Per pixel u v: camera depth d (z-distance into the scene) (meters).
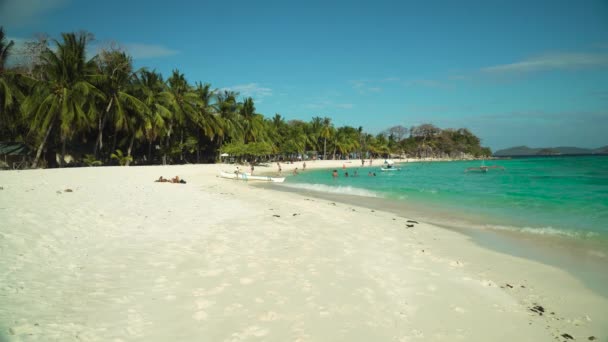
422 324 5.07
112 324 4.55
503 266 7.84
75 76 34.97
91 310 4.88
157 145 55.00
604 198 18.97
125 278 6.13
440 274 7.16
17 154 37.62
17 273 5.86
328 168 71.81
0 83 32.31
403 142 148.00
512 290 6.46
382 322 5.05
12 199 12.16
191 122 55.88
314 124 98.88
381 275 6.93
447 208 16.78
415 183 32.66
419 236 10.61
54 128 38.16
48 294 5.23
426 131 152.62
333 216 13.45
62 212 10.55
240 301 5.46
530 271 7.53
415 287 6.42
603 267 7.80
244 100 67.88
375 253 8.48
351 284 6.38
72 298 5.19
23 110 33.28
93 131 45.59
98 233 8.87
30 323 4.34
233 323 4.79
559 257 8.58
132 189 18.20
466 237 10.66
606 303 5.95
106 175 26.56
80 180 21.22
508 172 49.38
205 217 11.95
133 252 7.61
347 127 107.12
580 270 7.60
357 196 21.95
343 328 4.81
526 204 17.50
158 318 4.81
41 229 8.48
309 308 5.35
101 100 39.28
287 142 81.88
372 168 72.38
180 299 5.43
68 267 6.43
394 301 5.77
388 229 11.40
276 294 5.79
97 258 7.06
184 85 53.28
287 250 8.38
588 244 9.78
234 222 11.41
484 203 18.25
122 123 40.91
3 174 23.88
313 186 29.08
